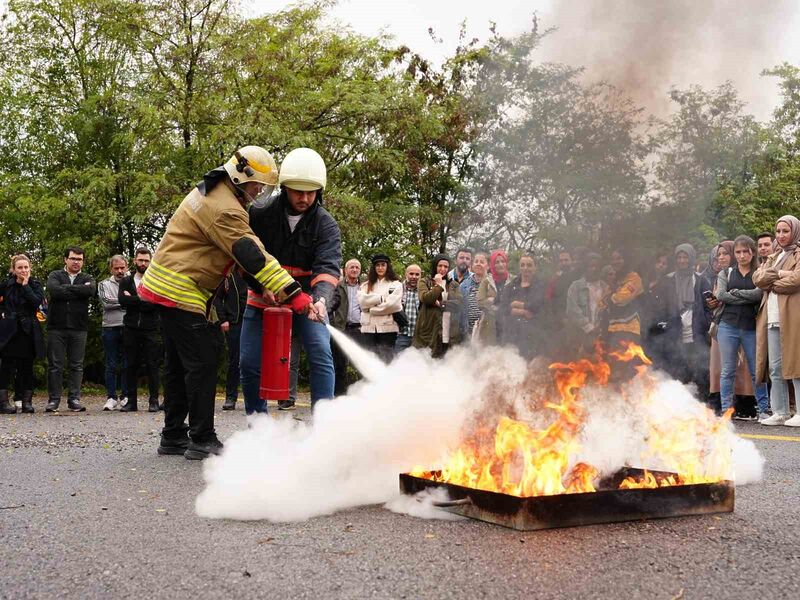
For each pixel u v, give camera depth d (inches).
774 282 331.3
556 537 134.2
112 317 459.2
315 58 816.9
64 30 745.0
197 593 108.7
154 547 132.0
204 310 229.3
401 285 430.3
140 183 679.1
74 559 125.4
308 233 220.4
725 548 128.1
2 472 212.2
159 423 362.0
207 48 720.3
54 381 440.5
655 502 146.8
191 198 219.9
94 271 702.5
